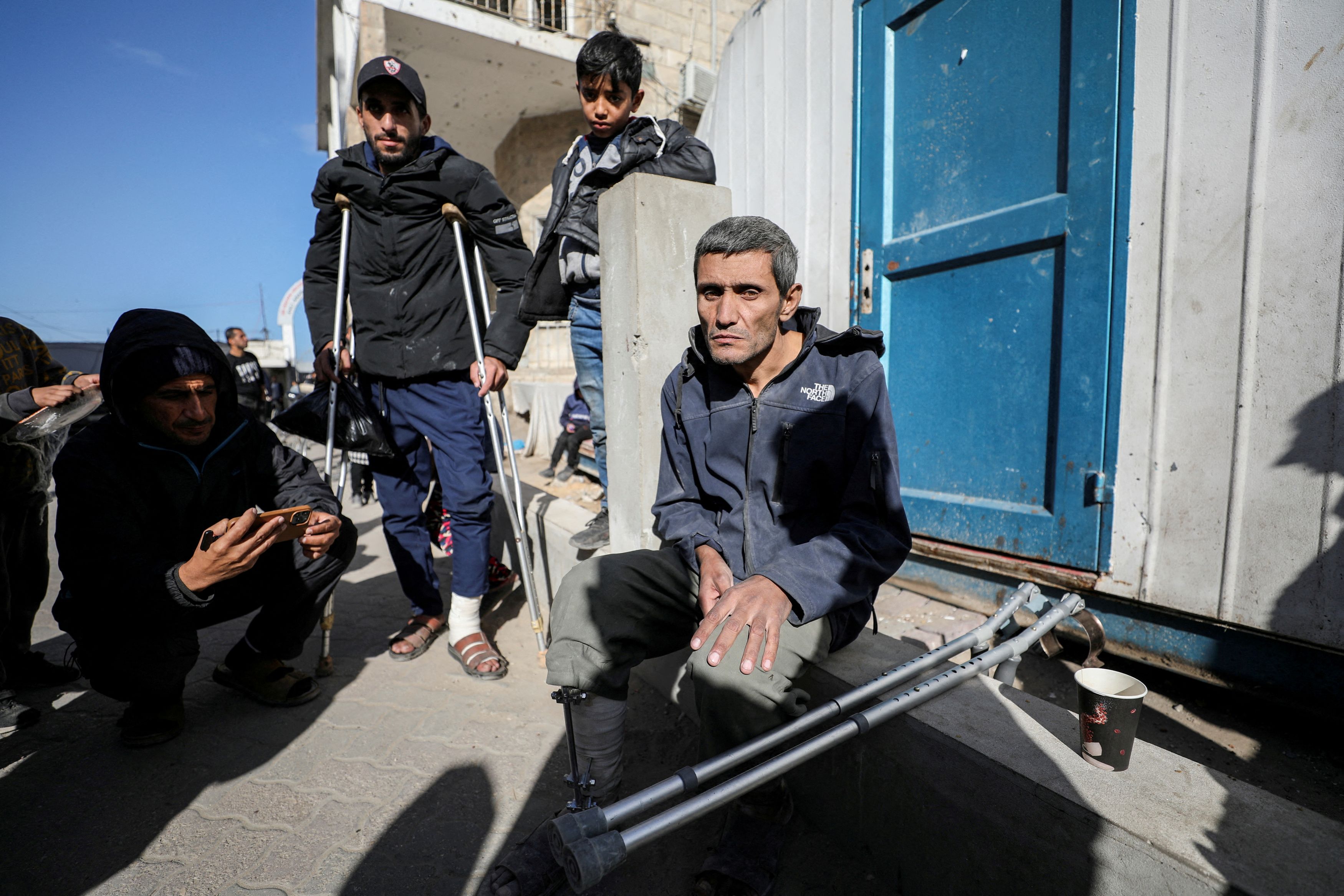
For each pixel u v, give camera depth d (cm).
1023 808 122
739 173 397
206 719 233
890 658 169
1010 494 256
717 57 889
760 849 152
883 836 152
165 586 178
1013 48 246
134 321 196
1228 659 199
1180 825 107
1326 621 174
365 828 178
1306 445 176
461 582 268
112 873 163
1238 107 187
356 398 264
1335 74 167
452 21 731
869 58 301
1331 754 180
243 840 174
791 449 163
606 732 164
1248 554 189
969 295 267
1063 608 178
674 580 165
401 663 277
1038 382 245
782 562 138
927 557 288
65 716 238
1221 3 189
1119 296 216
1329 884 94
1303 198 175
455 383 269
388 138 240
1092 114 221
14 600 251
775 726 142
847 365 162
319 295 270
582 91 243
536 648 291
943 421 280
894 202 297
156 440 201
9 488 228
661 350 218
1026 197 245
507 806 185
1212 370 195
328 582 235
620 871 162
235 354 839
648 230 212
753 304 152
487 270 281
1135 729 120
